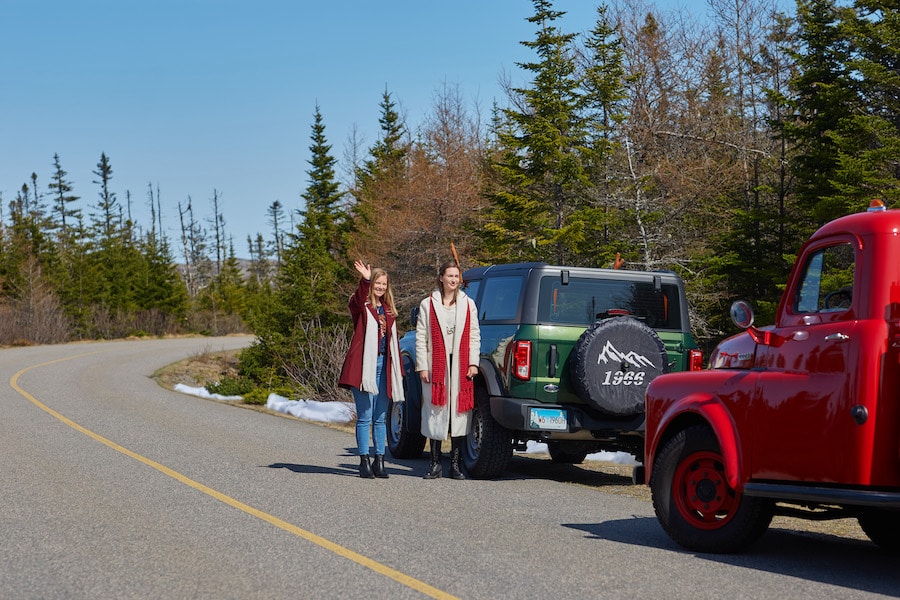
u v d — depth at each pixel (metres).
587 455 12.62
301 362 31.08
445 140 39.16
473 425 10.52
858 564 6.26
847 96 24.88
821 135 26.08
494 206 35.25
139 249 89.81
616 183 31.39
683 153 32.78
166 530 7.11
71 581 5.61
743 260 28.39
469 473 10.50
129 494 8.71
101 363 36.22
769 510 6.36
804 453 5.90
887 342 5.61
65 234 99.88
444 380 10.04
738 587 5.48
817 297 6.21
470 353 10.08
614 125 32.41
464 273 11.62
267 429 14.90
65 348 49.31
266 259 149.62
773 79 32.06
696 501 6.63
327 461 11.26
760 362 6.45
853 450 5.63
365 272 9.91
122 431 14.04
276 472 10.20
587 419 9.80
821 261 6.22
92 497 8.55
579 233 29.42
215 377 35.72
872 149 24.84
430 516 7.79
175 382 29.77
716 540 6.46
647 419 7.14
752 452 6.22
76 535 6.93
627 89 33.72
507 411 9.88
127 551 6.40
